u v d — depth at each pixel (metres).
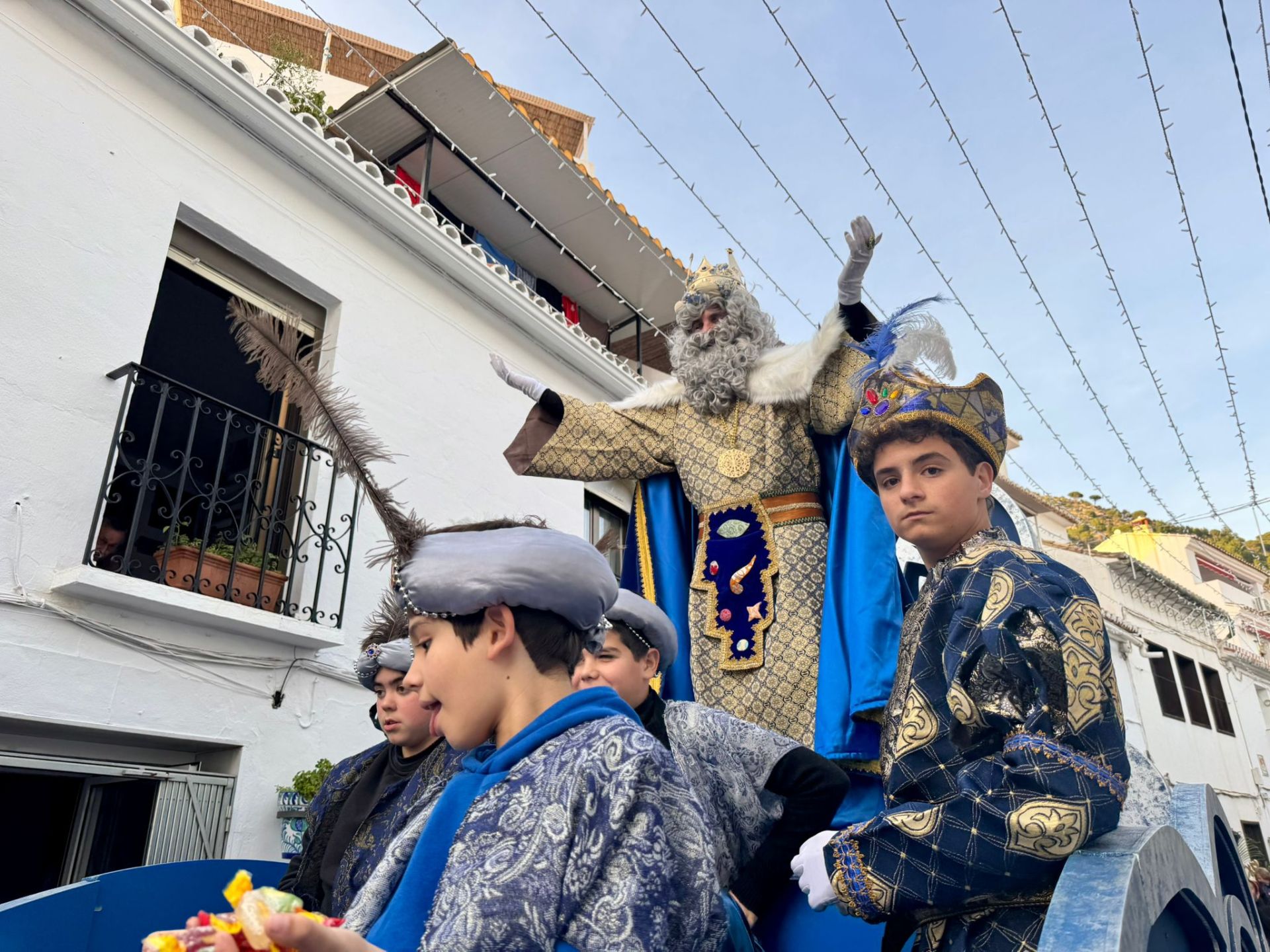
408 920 1.17
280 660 5.55
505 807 1.15
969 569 1.63
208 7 11.62
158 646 4.99
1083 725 1.35
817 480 2.95
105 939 2.29
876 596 2.54
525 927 1.02
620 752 1.17
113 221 5.36
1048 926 1.18
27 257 4.91
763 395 2.95
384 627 2.99
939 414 1.80
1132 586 18.39
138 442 6.28
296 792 5.32
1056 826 1.28
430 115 8.21
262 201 6.29
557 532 1.38
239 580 5.58
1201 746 18.44
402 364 6.97
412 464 6.80
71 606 4.68
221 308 6.16
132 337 5.27
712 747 2.04
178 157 5.83
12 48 5.14
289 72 8.48
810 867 1.49
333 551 6.00
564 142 13.95
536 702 1.31
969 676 1.53
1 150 4.95
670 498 3.19
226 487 6.33
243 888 0.88
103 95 5.50
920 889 1.37
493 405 7.69
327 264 6.63
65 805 4.93
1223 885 1.98
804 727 2.61
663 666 2.29
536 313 8.16
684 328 3.19
